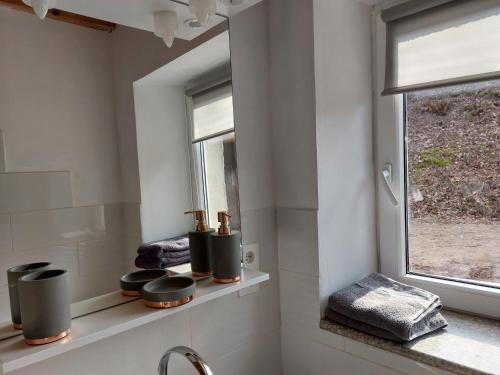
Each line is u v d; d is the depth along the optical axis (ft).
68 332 2.20
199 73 3.26
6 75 2.31
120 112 2.80
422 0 3.48
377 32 4.03
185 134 3.17
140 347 2.83
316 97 3.49
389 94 3.78
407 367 2.97
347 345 3.40
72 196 2.56
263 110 3.82
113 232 2.74
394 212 4.06
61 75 2.53
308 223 3.62
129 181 2.84
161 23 2.92
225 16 3.30
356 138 3.94
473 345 2.95
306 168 3.60
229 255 3.03
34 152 2.41
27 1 2.35
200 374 2.18
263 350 3.85
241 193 3.60
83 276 2.57
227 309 3.47
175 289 2.78
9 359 1.92
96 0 2.60
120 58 2.79
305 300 3.72
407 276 4.03
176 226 3.08
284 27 3.69
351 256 3.91
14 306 2.27
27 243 2.37
